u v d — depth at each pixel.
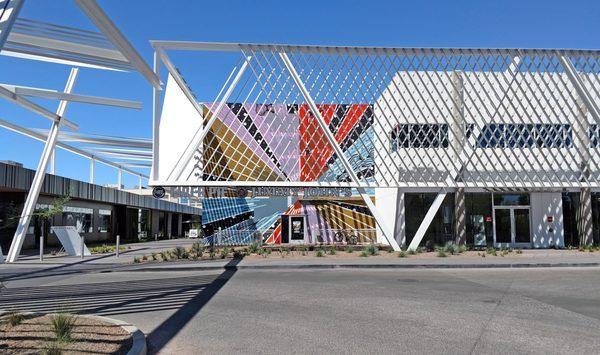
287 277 15.52
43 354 6.05
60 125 24.86
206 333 7.81
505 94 25.14
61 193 32.41
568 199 27.88
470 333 7.72
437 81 28.12
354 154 29.41
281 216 32.19
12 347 6.40
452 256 21.78
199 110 31.73
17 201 29.83
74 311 9.67
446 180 25.78
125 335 7.17
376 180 26.50
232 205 32.06
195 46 24.22
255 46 24.72
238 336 7.61
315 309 9.80
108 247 31.27
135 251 29.41
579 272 16.61
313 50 25.03
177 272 17.86
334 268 18.58
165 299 11.18
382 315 9.16
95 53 15.44
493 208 27.81
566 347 6.88
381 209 30.69
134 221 51.84
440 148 27.19
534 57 25.23
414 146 27.02
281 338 7.47
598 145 25.73
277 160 29.50
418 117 28.03
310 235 32.00
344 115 27.09
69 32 14.24
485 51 24.95
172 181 24.20
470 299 10.92
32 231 31.81
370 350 6.78
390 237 24.77
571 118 27.75
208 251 25.11
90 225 40.78
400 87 28.30
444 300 10.79
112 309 9.94
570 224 27.72
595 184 25.44
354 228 31.95
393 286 13.15
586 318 8.83
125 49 14.34
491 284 13.51
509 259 20.12
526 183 25.52
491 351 6.70
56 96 21.84
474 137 25.61
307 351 6.75
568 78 27.72
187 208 69.44
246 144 30.00
